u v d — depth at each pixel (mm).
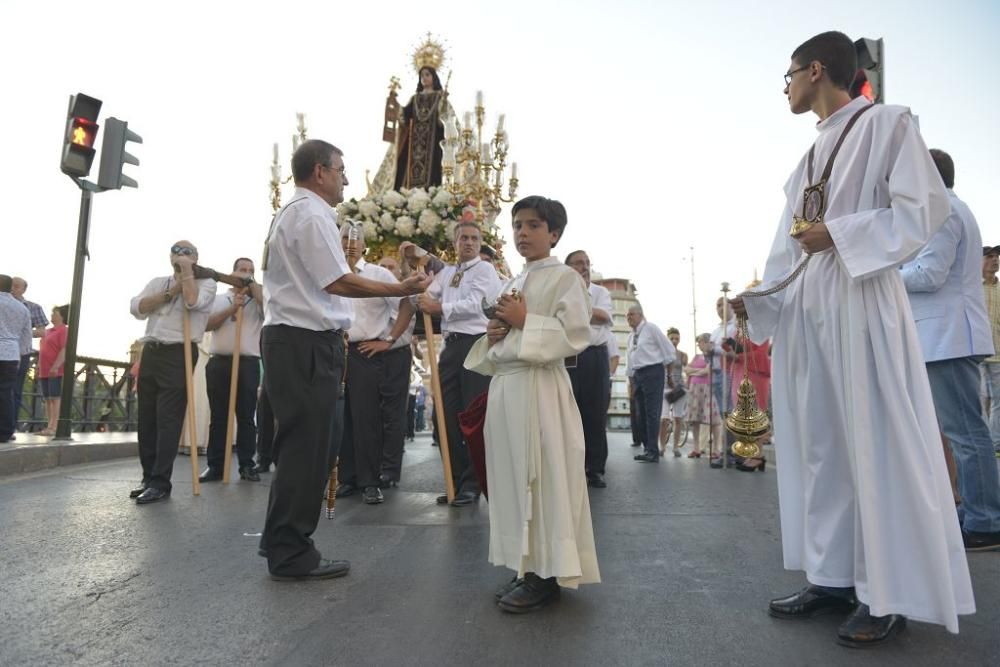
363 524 4367
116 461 7871
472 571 3225
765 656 2213
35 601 2713
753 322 2832
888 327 2418
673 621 2539
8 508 4707
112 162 7832
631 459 9570
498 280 5691
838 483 2547
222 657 2180
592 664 2143
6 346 7957
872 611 2277
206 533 4031
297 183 3373
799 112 2885
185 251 5531
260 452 7254
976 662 2168
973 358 3758
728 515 4668
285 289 3164
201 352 8859
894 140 2494
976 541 3674
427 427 24266
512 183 9648
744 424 2859
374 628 2453
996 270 6328
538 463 2695
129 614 2576
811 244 2496
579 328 2715
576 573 2605
